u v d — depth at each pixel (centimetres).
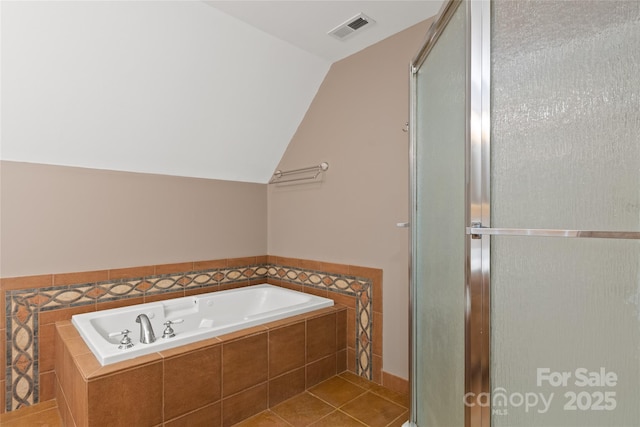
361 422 190
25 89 184
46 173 215
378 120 240
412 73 173
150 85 215
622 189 81
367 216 246
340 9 202
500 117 98
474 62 102
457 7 118
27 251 209
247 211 319
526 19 94
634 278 80
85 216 229
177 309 255
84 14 173
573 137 87
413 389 172
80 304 227
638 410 80
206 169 286
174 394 167
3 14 159
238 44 224
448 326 128
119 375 150
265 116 279
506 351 97
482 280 100
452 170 123
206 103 244
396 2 196
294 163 307
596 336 85
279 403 210
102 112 212
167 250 268
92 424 142
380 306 236
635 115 80
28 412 199
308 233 292
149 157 251
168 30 197
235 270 309
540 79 91
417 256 170
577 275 87
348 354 255
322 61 267
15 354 204
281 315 225
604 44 83
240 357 193
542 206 91
